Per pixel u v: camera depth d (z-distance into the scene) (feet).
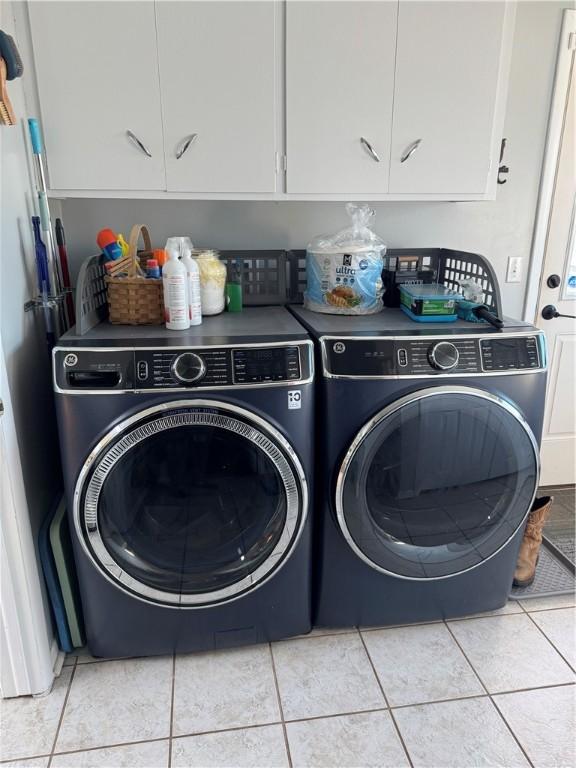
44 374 5.64
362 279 5.71
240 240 6.71
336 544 5.23
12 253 4.72
